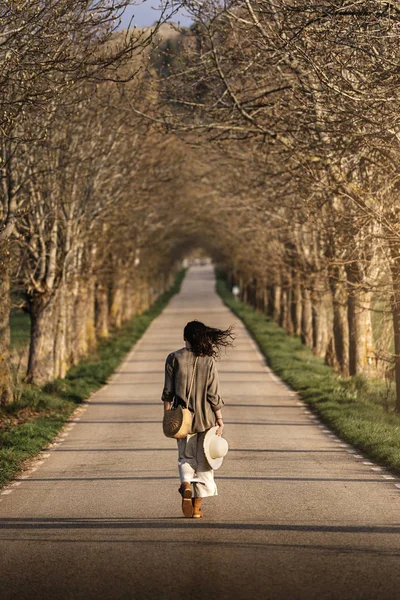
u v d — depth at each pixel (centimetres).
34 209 3984
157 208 7069
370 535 1164
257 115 2602
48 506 1445
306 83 2344
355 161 2711
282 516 1302
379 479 1697
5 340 3275
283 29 2064
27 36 1714
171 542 1132
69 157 3581
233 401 3662
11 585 952
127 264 8231
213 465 1253
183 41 2692
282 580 945
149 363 6081
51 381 4325
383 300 2895
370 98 2050
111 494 1548
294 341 7631
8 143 2630
